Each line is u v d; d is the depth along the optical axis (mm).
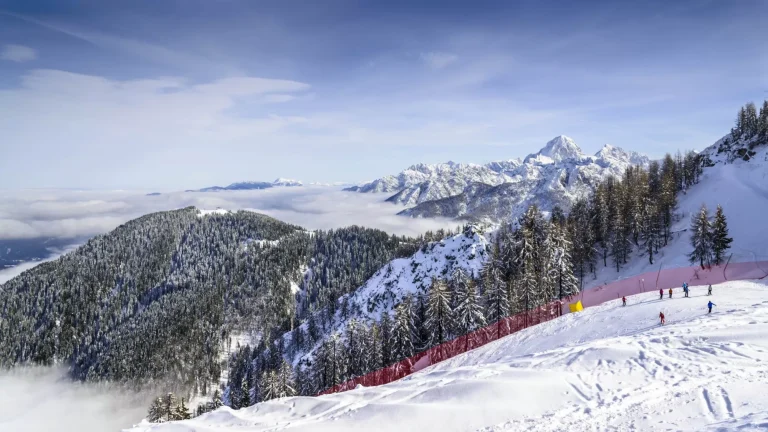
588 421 18188
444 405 22234
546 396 21578
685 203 104375
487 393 22578
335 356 67125
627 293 68625
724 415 16422
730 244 74688
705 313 36531
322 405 27500
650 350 25891
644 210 83625
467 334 58031
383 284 127125
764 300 38625
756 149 116250
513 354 43844
